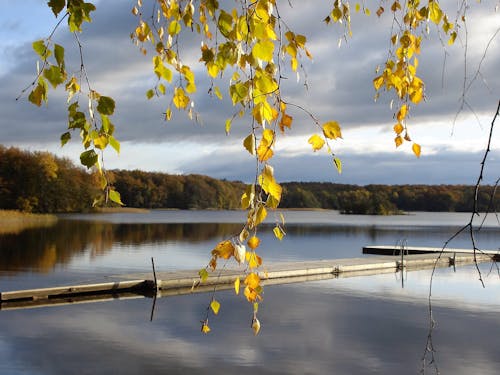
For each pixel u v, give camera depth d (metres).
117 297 11.79
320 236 33.34
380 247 22.30
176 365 7.05
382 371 6.89
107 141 1.66
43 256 19.17
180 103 2.08
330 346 7.97
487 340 8.36
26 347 7.73
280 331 8.88
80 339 8.22
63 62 1.51
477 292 12.65
